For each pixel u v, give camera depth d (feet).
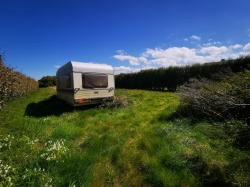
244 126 17.08
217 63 71.92
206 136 20.70
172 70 87.10
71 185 13.66
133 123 29.60
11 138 21.76
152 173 15.20
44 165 16.15
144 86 99.66
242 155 14.97
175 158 16.57
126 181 14.83
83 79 40.78
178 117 29.53
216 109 24.68
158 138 21.44
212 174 14.29
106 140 22.16
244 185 12.35
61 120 32.50
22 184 13.92
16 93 54.39
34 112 39.37
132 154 18.45
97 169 16.37
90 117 34.83
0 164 15.57
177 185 13.69
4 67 38.50
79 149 20.57
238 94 21.91
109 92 44.29
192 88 32.63
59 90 52.80
